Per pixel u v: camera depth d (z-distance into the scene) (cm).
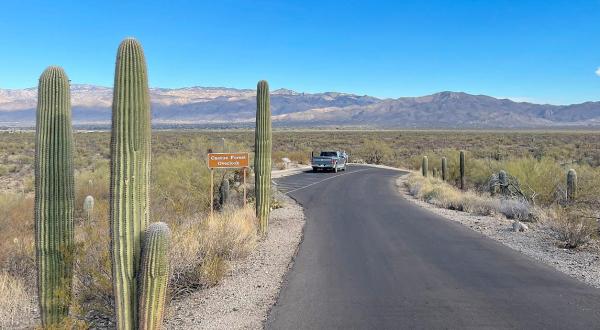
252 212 1461
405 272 948
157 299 561
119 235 567
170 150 5091
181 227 1084
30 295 880
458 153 3631
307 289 847
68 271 661
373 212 1830
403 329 655
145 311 557
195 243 959
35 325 718
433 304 753
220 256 1051
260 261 1079
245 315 732
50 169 642
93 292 754
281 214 1817
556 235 1318
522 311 714
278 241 1311
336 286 860
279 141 10056
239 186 1977
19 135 9550
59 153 644
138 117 573
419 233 1378
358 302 769
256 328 679
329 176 3794
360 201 2198
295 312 732
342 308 743
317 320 696
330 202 2167
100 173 2431
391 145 8856
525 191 1986
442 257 1076
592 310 715
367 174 4038
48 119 640
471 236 1330
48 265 649
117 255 568
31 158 4522
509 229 1438
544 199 1939
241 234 1150
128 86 571
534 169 2062
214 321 712
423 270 962
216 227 1123
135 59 575
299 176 3797
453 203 1983
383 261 1042
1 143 6325
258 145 1398
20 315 787
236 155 1433
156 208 1495
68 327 637
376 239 1292
